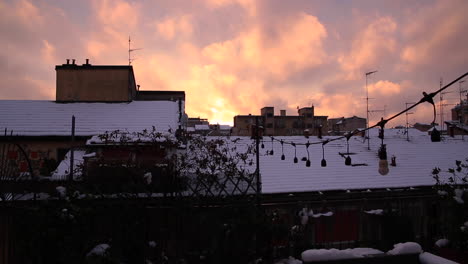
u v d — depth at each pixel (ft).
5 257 23.97
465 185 33.73
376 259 25.67
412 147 62.59
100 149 33.63
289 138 67.26
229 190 30.17
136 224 26.94
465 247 29.53
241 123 201.36
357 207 42.37
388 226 39.06
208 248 28.25
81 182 27.66
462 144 65.57
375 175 47.98
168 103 65.26
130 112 59.67
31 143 50.14
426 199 43.45
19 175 25.44
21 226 23.81
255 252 28.37
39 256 23.49
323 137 68.74
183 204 28.12
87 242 24.72
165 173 28.76
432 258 25.17
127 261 26.50
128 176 27.89
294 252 32.68
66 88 65.41
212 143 35.65
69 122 54.49
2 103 60.18
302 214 36.42
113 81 66.39
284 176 46.57
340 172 48.85
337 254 25.63
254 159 52.39
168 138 35.14
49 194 25.36
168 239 28.17
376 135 76.84
